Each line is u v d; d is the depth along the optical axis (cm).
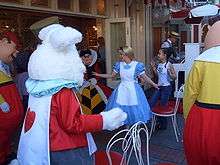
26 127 201
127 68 465
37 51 198
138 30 1023
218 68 235
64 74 193
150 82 477
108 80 808
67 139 194
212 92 237
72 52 200
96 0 775
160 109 508
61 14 683
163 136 530
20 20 788
